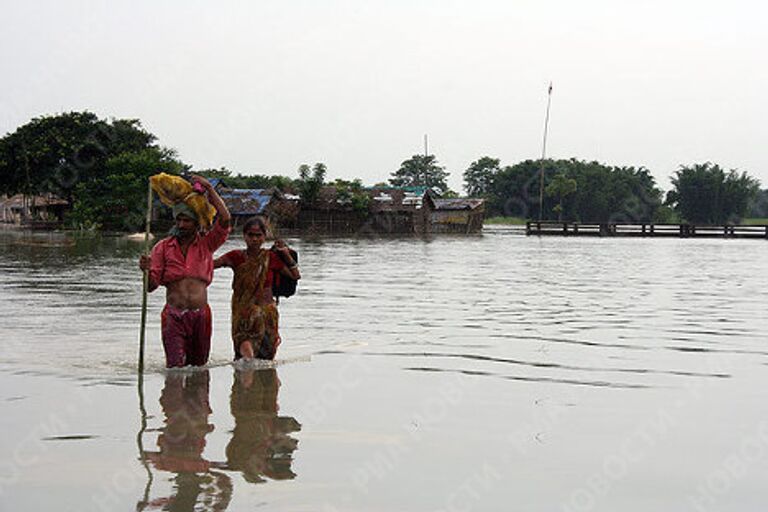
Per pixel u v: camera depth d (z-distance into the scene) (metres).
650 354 8.41
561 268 24.11
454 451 4.91
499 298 14.38
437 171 118.81
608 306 13.16
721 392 6.57
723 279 20.05
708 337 9.64
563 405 6.09
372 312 12.09
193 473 4.43
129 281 17.06
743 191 106.56
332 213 64.25
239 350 8.02
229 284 17.25
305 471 4.50
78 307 12.33
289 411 5.87
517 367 7.64
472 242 49.12
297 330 10.12
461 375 7.25
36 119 66.94
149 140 67.75
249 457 4.73
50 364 7.70
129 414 5.73
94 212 57.28
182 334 7.69
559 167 106.69
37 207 71.38
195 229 7.90
